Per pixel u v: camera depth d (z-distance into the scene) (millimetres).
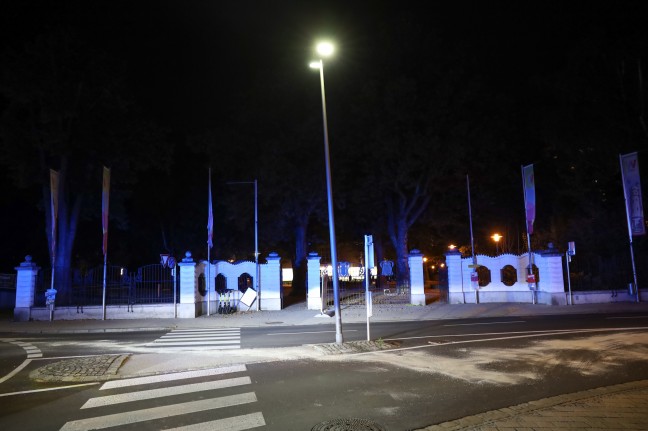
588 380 9164
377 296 32094
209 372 10617
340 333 14141
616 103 32500
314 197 37250
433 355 12008
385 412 7395
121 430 6914
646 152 31156
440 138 35750
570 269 28312
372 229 44375
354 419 7082
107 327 20828
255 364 11406
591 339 13938
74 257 52938
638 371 9844
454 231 45781
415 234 48281
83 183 32031
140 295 25234
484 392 8422
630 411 6898
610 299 26172
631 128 31766
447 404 7754
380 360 11516
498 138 38344
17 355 14086
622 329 15906
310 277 27344
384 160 36625
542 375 9633
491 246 48875
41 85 27250
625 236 32188
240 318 23609
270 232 40344
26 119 29016
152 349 14430
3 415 7836
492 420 6703
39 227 46875
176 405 8055
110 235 55406
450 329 17375
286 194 36594
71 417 7590
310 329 18938
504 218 45969
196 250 52312
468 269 28547
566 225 39719
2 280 34062
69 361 12000
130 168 33875
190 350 13922
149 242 59188
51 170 24250
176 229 55438
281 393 8648
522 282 27875
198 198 50750
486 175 39531
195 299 24484
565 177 36406
